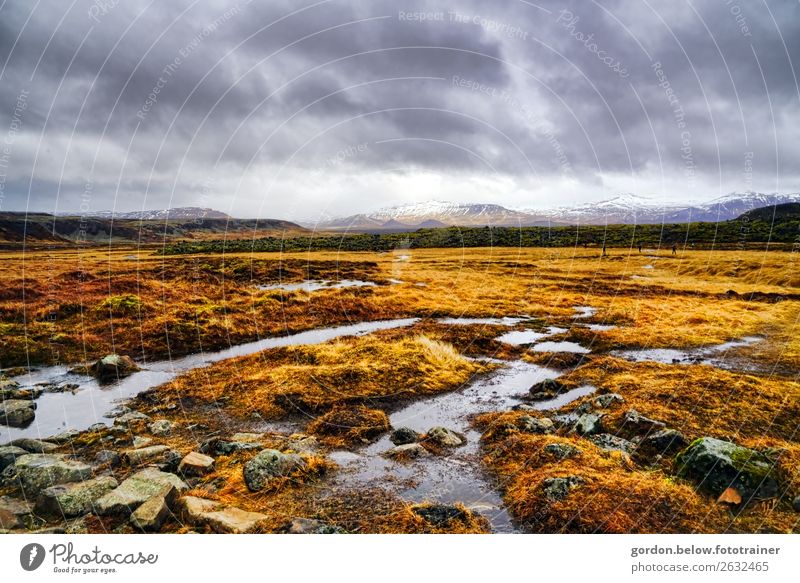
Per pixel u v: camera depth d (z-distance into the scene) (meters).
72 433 10.00
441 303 27.42
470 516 6.99
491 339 19.22
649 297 29.77
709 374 13.08
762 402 10.71
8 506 6.95
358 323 22.73
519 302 28.25
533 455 8.68
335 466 8.64
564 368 15.37
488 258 51.62
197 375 14.22
